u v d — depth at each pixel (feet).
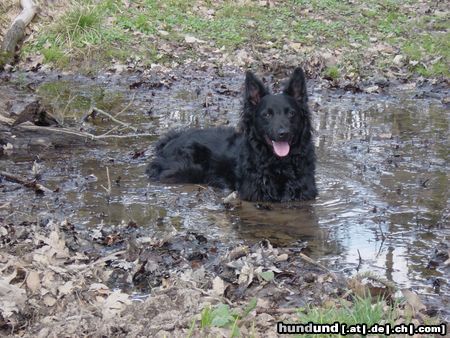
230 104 12.91
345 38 17.19
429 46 16.38
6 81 14.73
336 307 5.17
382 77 14.66
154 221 7.32
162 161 9.12
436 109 12.31
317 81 14.53
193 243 6.59
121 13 17.75
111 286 5.75
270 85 14.17
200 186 8.72
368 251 6.48
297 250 6.49
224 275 5.78
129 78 15.08
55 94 13.70
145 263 6.02
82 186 8.47
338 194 8.21
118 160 9.63
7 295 5.17
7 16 17.22
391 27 17.95
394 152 9.77
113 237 6.61
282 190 8.14
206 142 9.07
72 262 6.06
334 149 9.96
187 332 4.79
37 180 8.68
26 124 10.28
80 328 4.88
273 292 5.45
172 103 13.02
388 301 5.35
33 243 6.30
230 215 7.61
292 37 17.10
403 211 7.55
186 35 16.98
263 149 8.17
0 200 7.88
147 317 5.06
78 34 16.44
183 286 5.48
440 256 6.27
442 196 7.99
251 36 17.17
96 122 11.67
